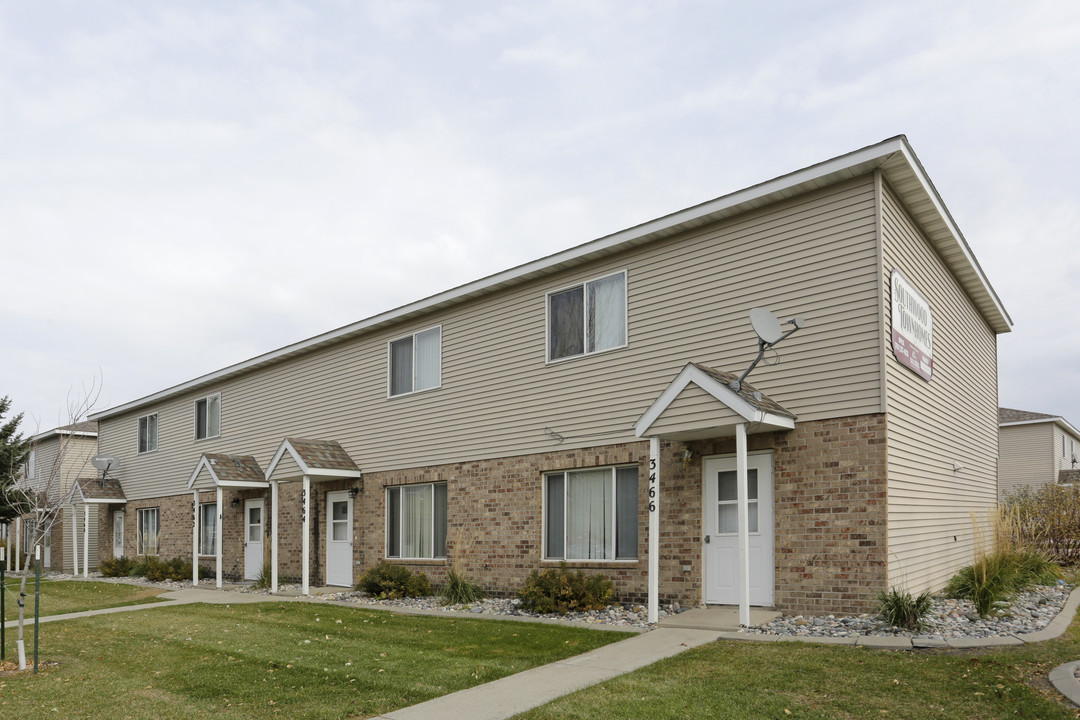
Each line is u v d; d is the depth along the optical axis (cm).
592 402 1257
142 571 2242
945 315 1284
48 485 1436
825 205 1015
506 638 944
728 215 1109
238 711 660
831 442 966
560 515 1293
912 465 1028
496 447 1405
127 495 2633
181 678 795
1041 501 1758
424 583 1441
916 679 643
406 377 1630
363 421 1708
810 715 575
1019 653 702
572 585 1163
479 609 1225
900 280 1022
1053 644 741
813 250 1019
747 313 1075
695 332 1133
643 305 1206
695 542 1079
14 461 2597
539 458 1326
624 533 1197
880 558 909
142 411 2600
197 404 2314
